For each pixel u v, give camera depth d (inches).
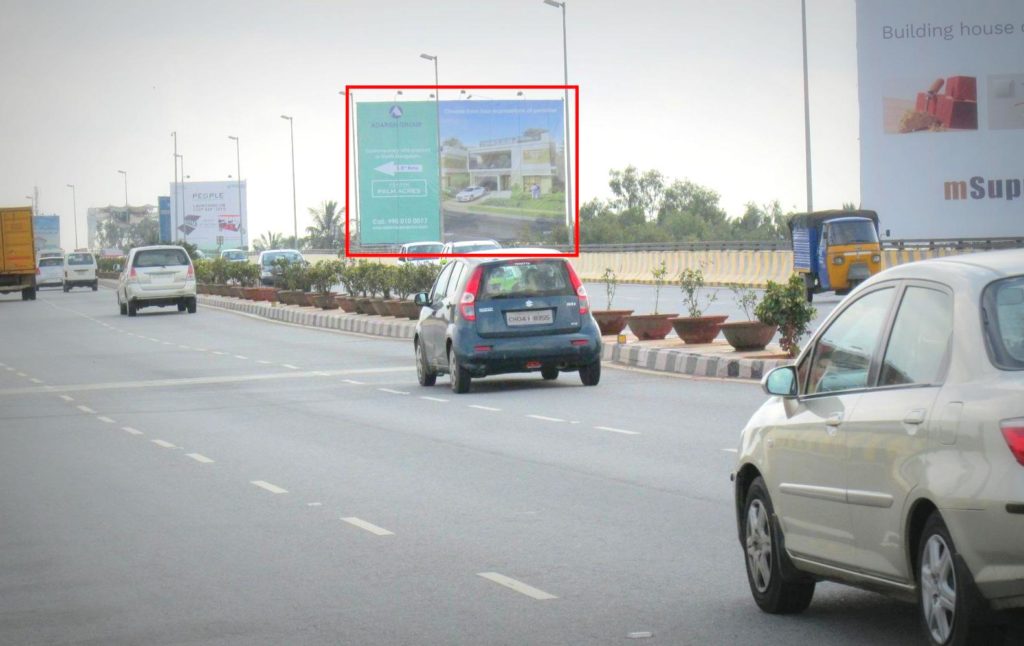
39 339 1702.8
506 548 420.5
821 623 322.7
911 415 270.2
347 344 1469.0
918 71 2790.4
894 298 295.7
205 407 890.1
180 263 2212.1
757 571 340.8
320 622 337.4
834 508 300.5
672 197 5315.0
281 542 441.7
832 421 301.3
